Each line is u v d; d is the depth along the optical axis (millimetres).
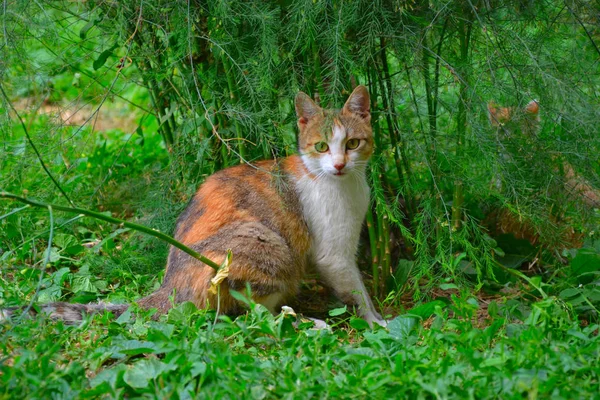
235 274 4371
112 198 6230
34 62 6281
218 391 3170
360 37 4742
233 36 4809
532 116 5051
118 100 9000
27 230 5406
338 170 4480
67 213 5730
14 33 5102
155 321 4176
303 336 3852
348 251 4734
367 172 4988
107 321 4098
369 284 5312
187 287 4379
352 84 5000
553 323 3879
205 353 3479
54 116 5590
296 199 4695
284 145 4902
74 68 5672
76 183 5988
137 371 3332
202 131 5328
